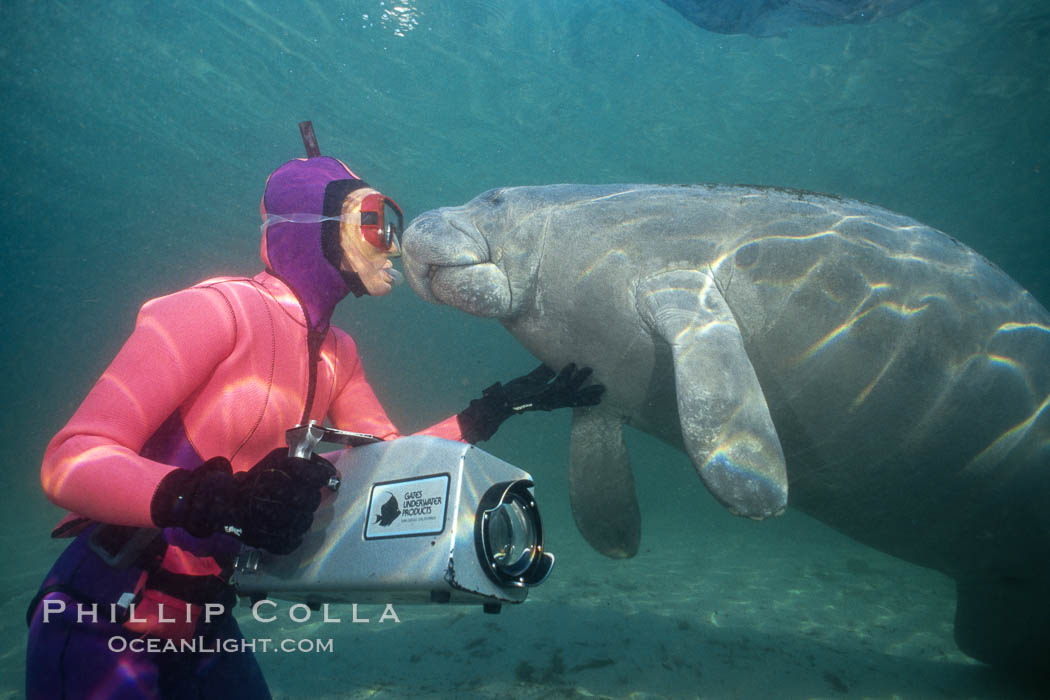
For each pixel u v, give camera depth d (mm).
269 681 4055
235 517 1101
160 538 1419
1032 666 4055
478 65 16047
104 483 1090
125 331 72812
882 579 8984
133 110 19828
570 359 3250
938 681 4461
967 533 3629
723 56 14320
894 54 13484
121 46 16000
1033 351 3279
